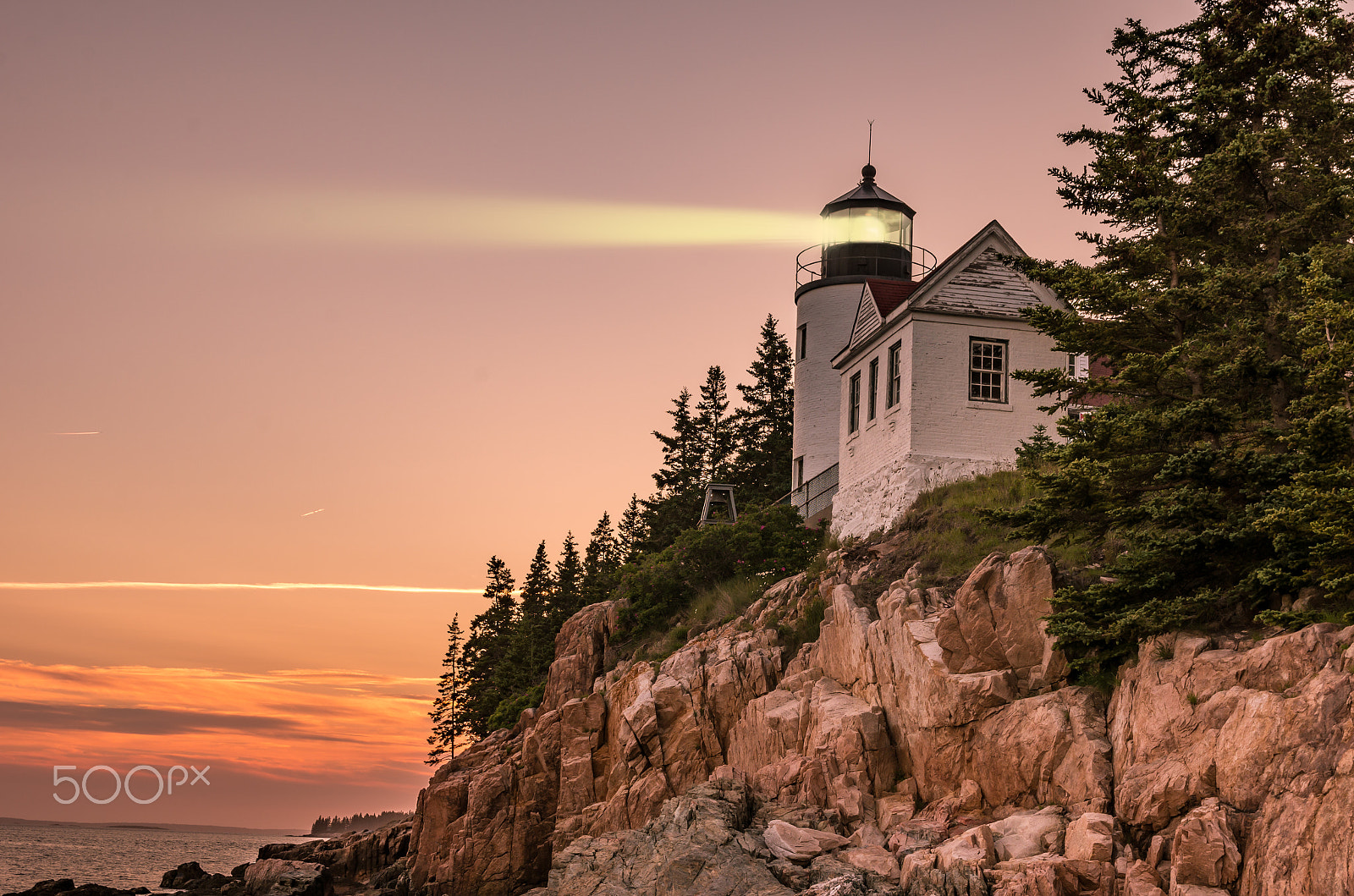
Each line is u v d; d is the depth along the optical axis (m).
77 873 83.44
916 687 24.98
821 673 29.66
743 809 24.97
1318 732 17.30
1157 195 26.14
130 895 54.38
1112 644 22.69
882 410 38.94
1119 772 20.81
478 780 34.72
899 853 21.77
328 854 47.25
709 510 59.81
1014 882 19.00
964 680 23.88
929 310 37.31
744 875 22.44
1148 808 19.08
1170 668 20.86
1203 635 21.25
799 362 53.56
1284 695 18.22
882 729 25.64
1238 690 19.19
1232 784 18.14
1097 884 18.66
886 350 39.12
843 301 52.06
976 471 36.69
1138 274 26.27
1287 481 21.77
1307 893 16.05
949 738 23.88
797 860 22.58
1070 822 20.52
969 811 22.84
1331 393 20.67
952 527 32.78
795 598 34.97
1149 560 22.22
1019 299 38.19
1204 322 26.17
